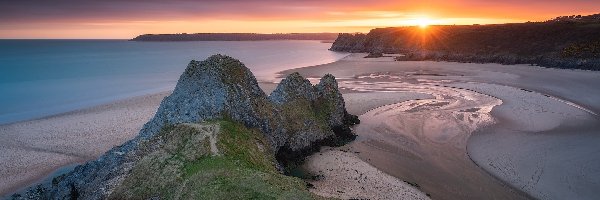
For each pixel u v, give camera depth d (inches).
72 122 2817.4
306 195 1273.4
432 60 6776.6
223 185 1288.1
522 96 3469.5
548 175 1800.0
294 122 2150.6
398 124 2618.1
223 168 1395.2
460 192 1652.3
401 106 3120.1
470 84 4160.9
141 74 5659.5
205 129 1665.8
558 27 6299.2
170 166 1469.0
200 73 2030.0
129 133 2551.7
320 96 2498.8
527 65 5684.1
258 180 1331.2
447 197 1608.0
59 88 4311.0
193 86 1996.8
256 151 1702.8
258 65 6599.4
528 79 4421.8
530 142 2224.4
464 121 2667.3
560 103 3164.4
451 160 1995.6
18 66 6776.6
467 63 6235.2
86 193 1545.3
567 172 1825.8
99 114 3031.5
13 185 1854.1
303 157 2039.9
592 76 4485.7
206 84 1982.0
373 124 2625.5
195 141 1579.7
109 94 3912.4
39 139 2455.7
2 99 3663.9
